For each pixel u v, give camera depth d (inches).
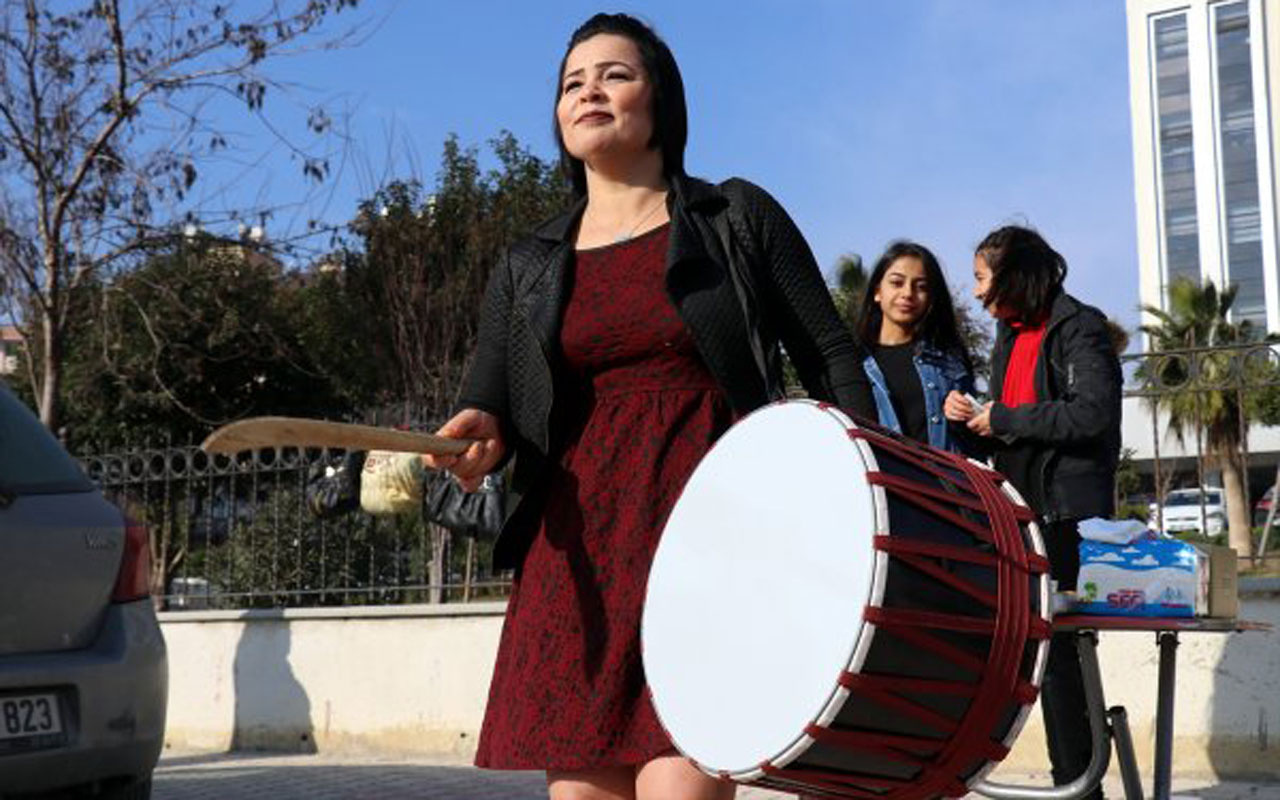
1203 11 2800.2
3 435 174.4
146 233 446.3
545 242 95.3
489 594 332.2
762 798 228.8
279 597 329.1
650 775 84.1
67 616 171.2
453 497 234.2
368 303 712.4
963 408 172.2
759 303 90.7
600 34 96.0
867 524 75.4
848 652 73.6
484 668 297.3
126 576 179.8
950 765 79.8
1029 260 175.5
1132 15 2861.7
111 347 560.4
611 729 84.9
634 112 93.9
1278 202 2709.2
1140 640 234.7
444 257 696.4
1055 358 172.2
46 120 428.1
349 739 310.2
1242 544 241.0
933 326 193.0
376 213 697.0
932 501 78.8
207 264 579.5
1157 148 2817.4
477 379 96.7
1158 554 137.8
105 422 712.4
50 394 431.5
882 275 193.8
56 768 164.4
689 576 82.0
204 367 695.7
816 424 81.0
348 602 328.5
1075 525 167.0
